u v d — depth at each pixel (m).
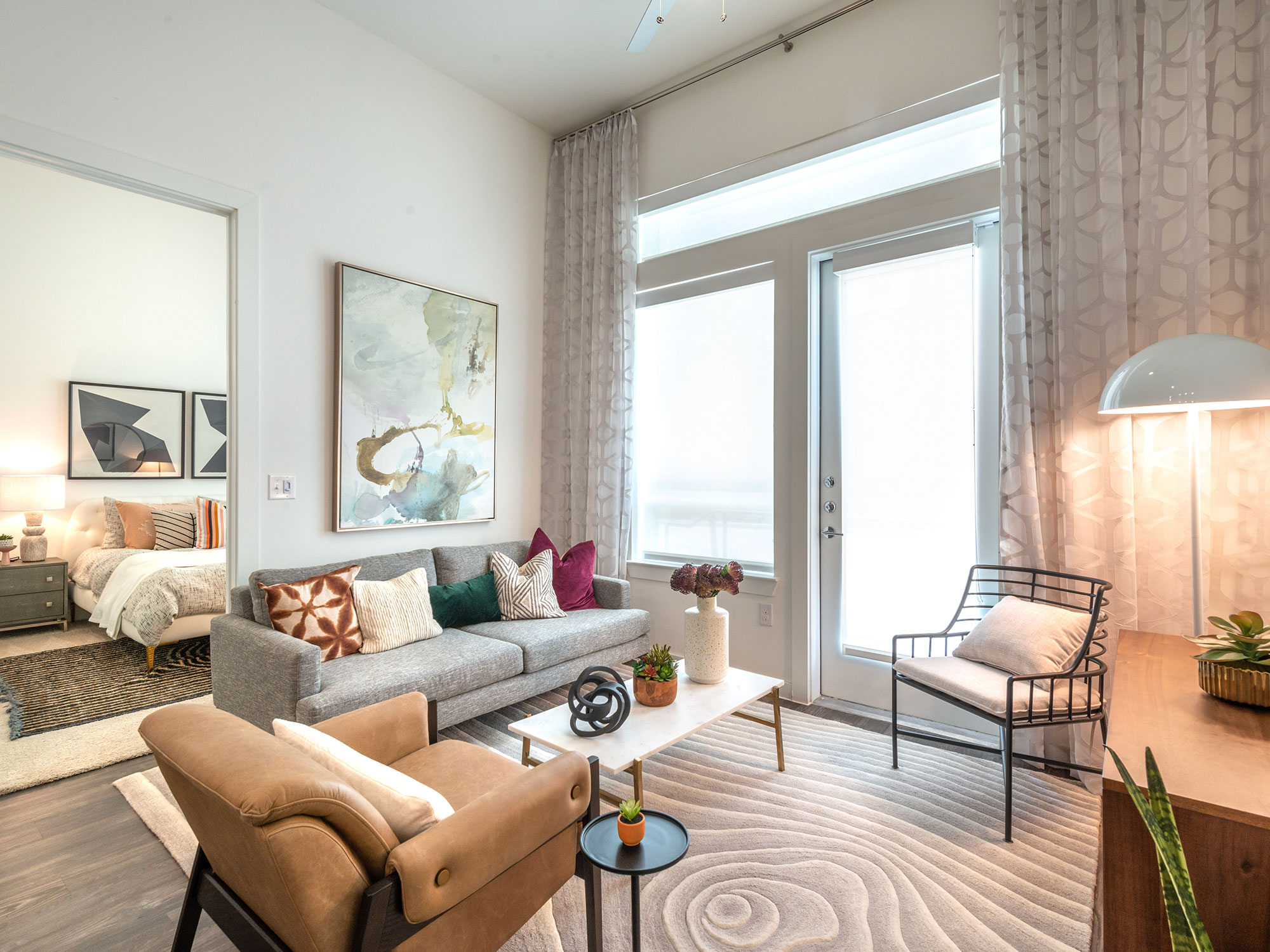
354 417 3.18
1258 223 2.15
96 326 4.89
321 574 2.82
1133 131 2.36
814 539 3.24
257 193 2.84
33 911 1.70
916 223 2.91
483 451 3.80
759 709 3.14
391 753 1.74
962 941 1.58
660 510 3.87
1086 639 2.12
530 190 4.12
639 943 1.35
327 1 3.03
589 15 3.12
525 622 3.29
